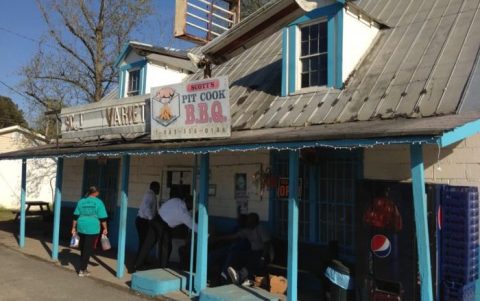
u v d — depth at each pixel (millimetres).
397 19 9875
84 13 23062
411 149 5402
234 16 17484
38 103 25125
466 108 6562
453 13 9125
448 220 6176
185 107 8328
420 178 5344
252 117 9336
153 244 9703
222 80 7691
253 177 9828
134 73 14258
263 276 8359
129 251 12719
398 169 7555
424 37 8836
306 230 8844
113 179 14078
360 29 9219
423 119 6379
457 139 5195
